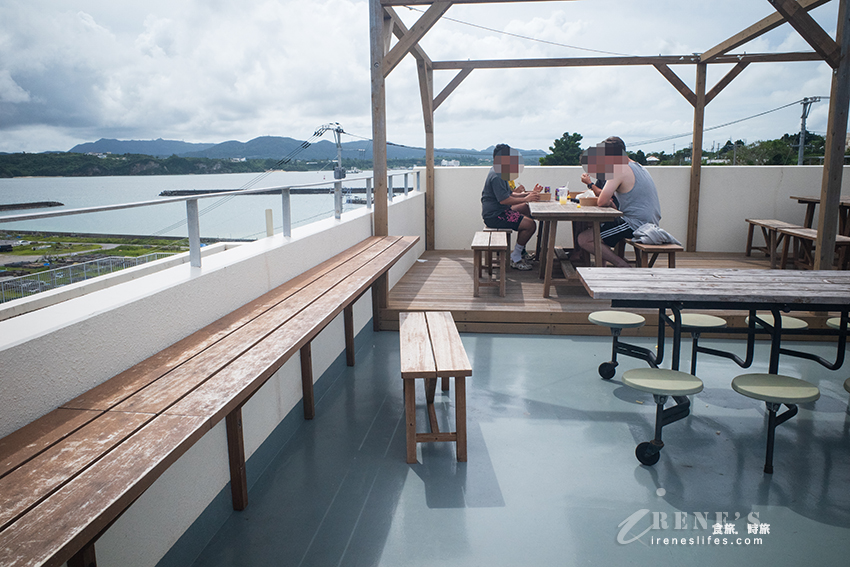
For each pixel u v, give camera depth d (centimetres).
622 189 529
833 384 370
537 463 273
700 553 204
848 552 205
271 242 336
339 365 409
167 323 210
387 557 203
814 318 445
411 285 584
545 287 525
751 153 5272
